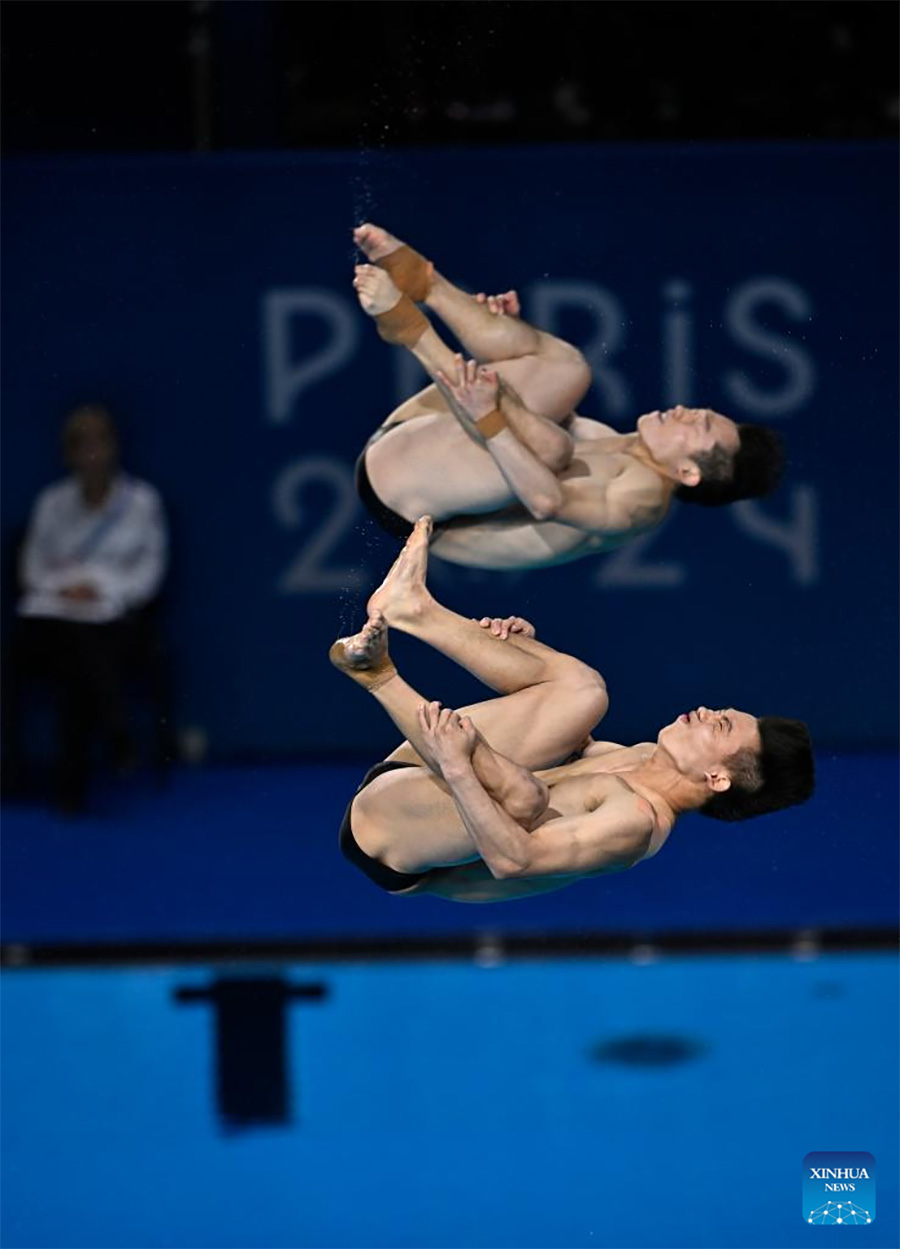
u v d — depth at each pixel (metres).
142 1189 17.16
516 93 21.00
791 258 20.83
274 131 21.64
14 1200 16.98
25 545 23.20
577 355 15.32
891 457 21.44
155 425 23.16
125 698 23.62
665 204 20.88
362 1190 17.16
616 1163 17.58
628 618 22.44
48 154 21.91
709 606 22.45
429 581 21.59
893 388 21.06
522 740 13.77
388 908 22.86
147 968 22.14
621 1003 21.16
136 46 21.23
